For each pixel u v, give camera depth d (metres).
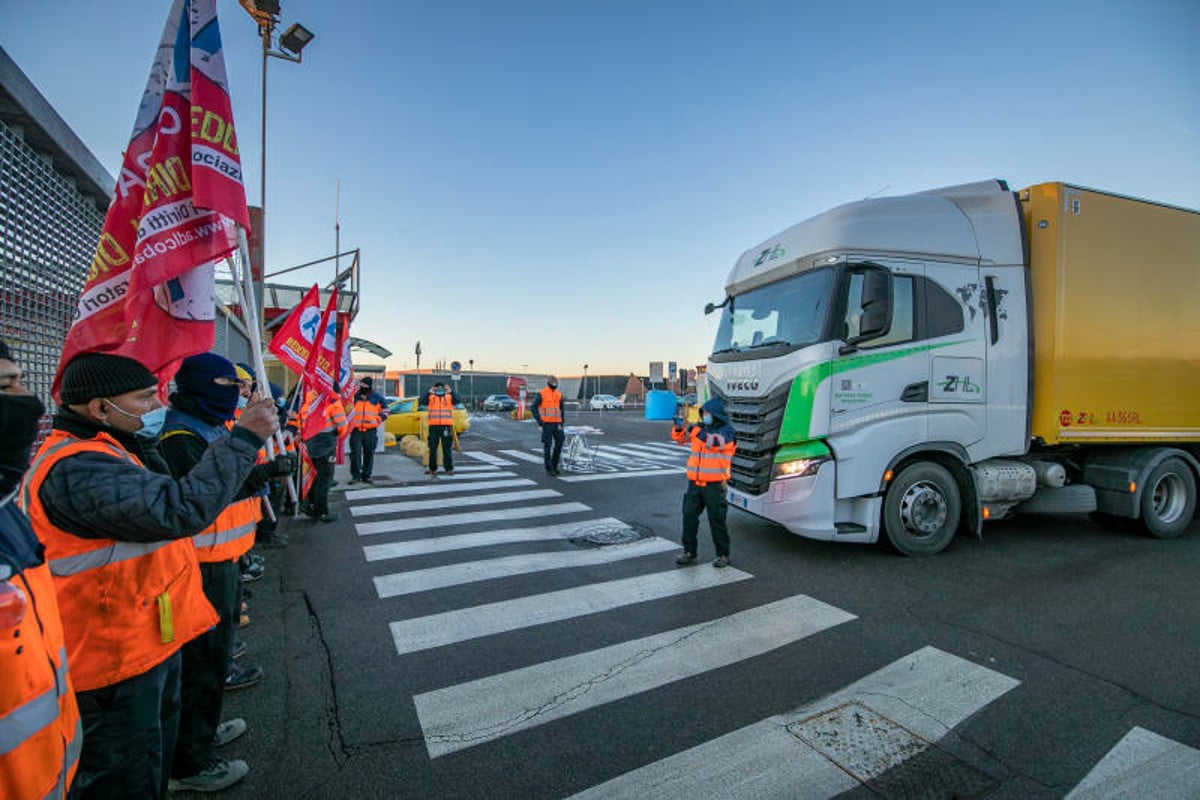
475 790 2.51
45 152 3.53
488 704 3.20
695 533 5.71
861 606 4.61
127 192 2.38
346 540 6.55
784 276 6.15
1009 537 6.66
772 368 5.78
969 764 2.67
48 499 1.61
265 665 3.64
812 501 5.41
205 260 2.38
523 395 32.38
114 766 1.75
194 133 2.31
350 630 4.18
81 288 4.04
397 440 17.88
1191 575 5.32
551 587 5.06
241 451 1.87
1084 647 3.88
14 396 1.26
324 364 7.21
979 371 5.83
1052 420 5.88
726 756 2.74
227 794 2.47
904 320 5.59
